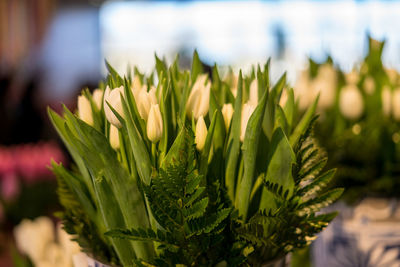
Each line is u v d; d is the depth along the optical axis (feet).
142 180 2.45
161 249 2.48
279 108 2.64
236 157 2.54
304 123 2.75
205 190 2.45
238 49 33.60
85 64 30.53
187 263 2.42
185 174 2.27
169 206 2.31
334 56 4.74
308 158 2.61
